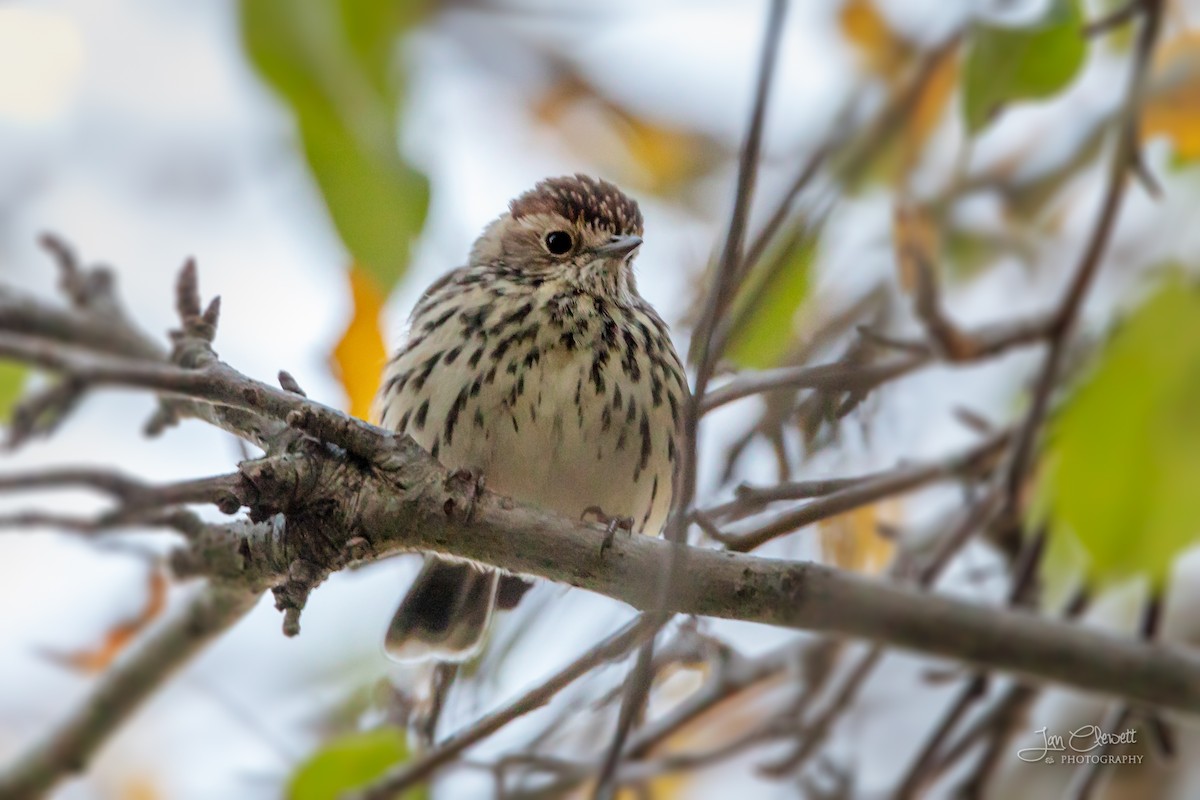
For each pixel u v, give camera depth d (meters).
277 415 8.81
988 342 11.08
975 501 12.52
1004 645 9.99
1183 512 9.27
